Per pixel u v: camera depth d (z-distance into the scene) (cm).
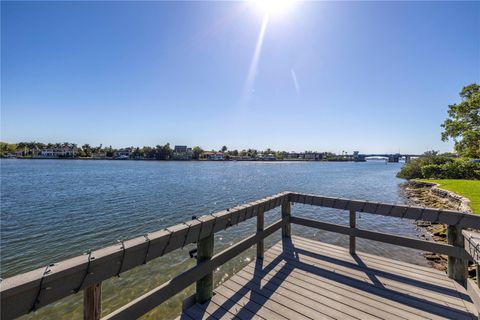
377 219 1157
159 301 199
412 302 260
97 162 8962
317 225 406
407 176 3297
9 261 746
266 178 3550
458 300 262
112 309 498
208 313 246
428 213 304
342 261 356
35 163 7769
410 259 681
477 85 1479
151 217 1252
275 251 390
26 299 120
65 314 480
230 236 912
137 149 11638
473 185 1664
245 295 276
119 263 162
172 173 4400
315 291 283
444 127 1599
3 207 1477
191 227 220
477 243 197
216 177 3666
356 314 242
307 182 3011
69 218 1224
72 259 145
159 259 713
